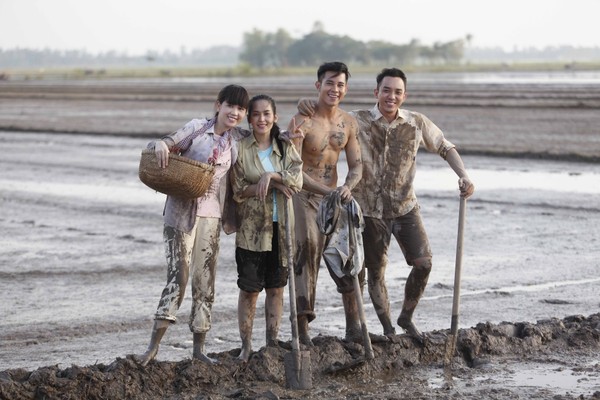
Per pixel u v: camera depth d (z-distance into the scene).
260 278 10.70
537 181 29.06
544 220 22.17
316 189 10.78
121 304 14.49
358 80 140.38
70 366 10.87
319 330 12.82
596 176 30.17
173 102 76.56
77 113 63.94
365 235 11.40
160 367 10.22
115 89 109.69
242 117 10.39
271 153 10.59
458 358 11.38
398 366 11.02
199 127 10.34
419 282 11.49
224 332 12.84
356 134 11.15
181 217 10.22
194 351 10.56
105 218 22.91
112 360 11.63
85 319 13.62
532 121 49.78
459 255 11.23
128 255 18.39
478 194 26.42
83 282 16.05
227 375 10.39
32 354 11.91
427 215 22.91
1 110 68.12
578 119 50.56
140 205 25.00
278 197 10.58
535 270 16.78
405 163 11.34
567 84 104.94
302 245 10.94
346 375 10.72
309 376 10.35
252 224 10.56
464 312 13.80
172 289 10.16
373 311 13.85
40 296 15.02
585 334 12.02
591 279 16.11
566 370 11.01
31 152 39.34
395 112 11.30
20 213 23.77
